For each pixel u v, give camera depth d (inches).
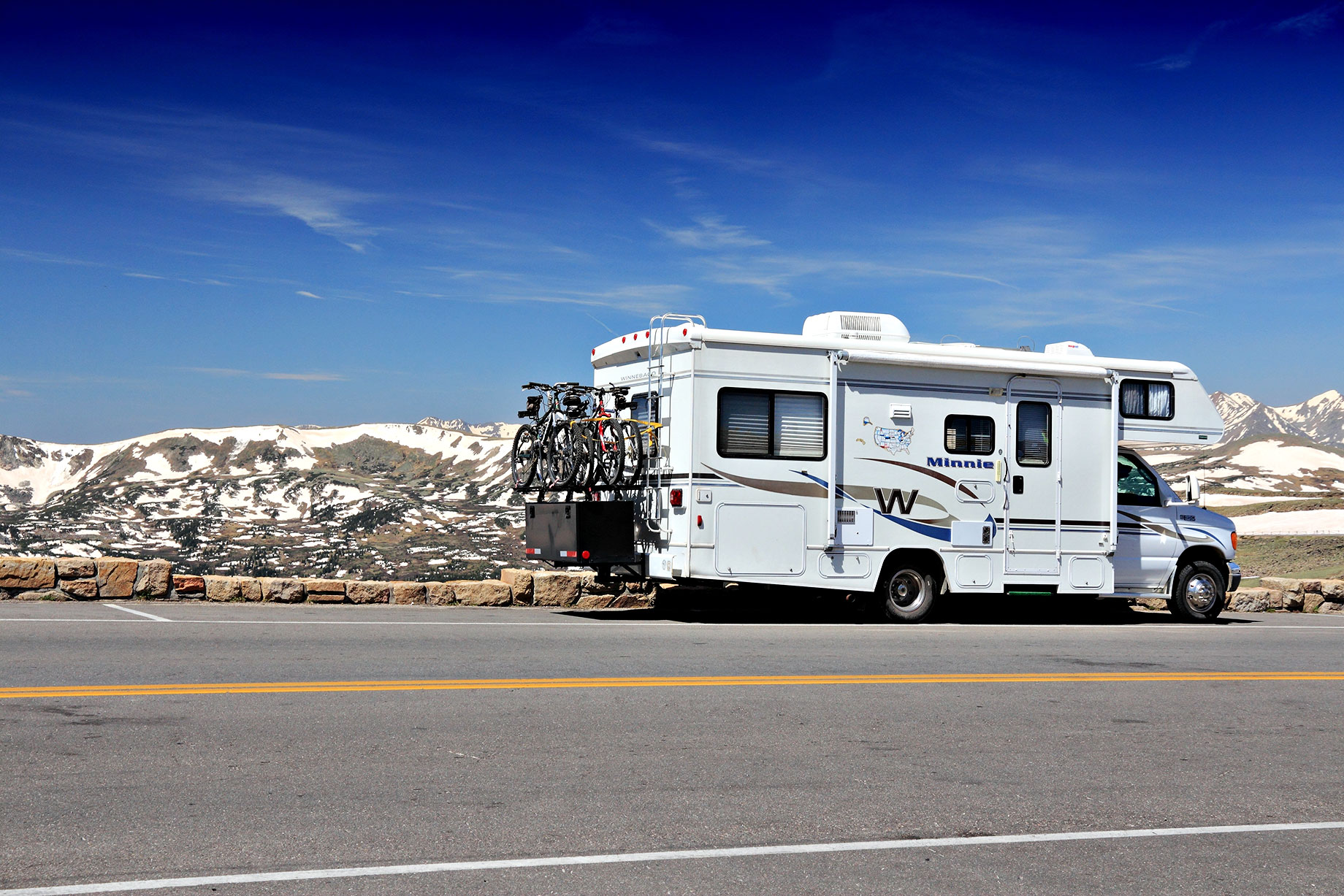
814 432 498.6
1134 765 254.7
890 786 230.4
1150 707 323.0
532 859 181.0
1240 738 286.7
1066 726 293.4
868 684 343.6
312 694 302.0
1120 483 561.0
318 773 226.7
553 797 215.3
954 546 518.3
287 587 532.4
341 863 176.6
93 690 298.2
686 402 486.3
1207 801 227.8
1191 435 562.9
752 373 490.9
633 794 218.8
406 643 402.0
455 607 550.9
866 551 505.7
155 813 198.2
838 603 600.7
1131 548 556.7
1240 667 406.0
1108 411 545.3
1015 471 528.4
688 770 237.8
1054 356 536.1
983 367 519.8
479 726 271.0
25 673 321.1
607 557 505.0
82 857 175.5
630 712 292.0
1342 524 2524.6
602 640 425.7
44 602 497.0
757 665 373.4
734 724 282.4
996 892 174.6
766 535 490.9
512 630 447.2
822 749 259.3
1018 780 238.5
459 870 175.3
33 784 212.8
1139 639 484.1
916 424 513.3
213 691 302.0
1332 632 544.1
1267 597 674.2
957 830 203.5
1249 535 2192.4
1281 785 241.8
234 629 424.5
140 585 518.9
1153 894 176.1
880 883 176.4
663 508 496.7
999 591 524.7
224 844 183.3
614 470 499.2
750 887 172.7
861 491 504.7
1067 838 201.3
